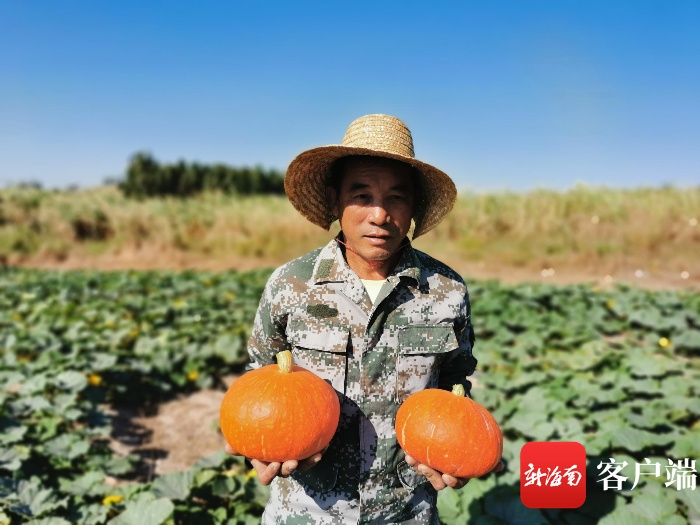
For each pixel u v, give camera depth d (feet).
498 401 16.93
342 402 6.56
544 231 52.39
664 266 45.80
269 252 55.98
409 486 6.71
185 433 17.20
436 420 6.16
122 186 105.60
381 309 6.56
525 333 24.64
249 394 6.17
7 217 63.87
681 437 13.24
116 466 14.15
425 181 7.07
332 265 6.68
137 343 22.75
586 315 27.76
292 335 6.68
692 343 23.08
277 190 116.98
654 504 10.54
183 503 11.85
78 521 11.02
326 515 6.61
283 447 5.95
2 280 39.91
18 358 21.44
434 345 6.65
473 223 53.52
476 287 34.71
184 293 35.55
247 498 11.90
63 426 15.89
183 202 72.64
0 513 10.87
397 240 6.45
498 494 11.14
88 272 46.93
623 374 18.65
